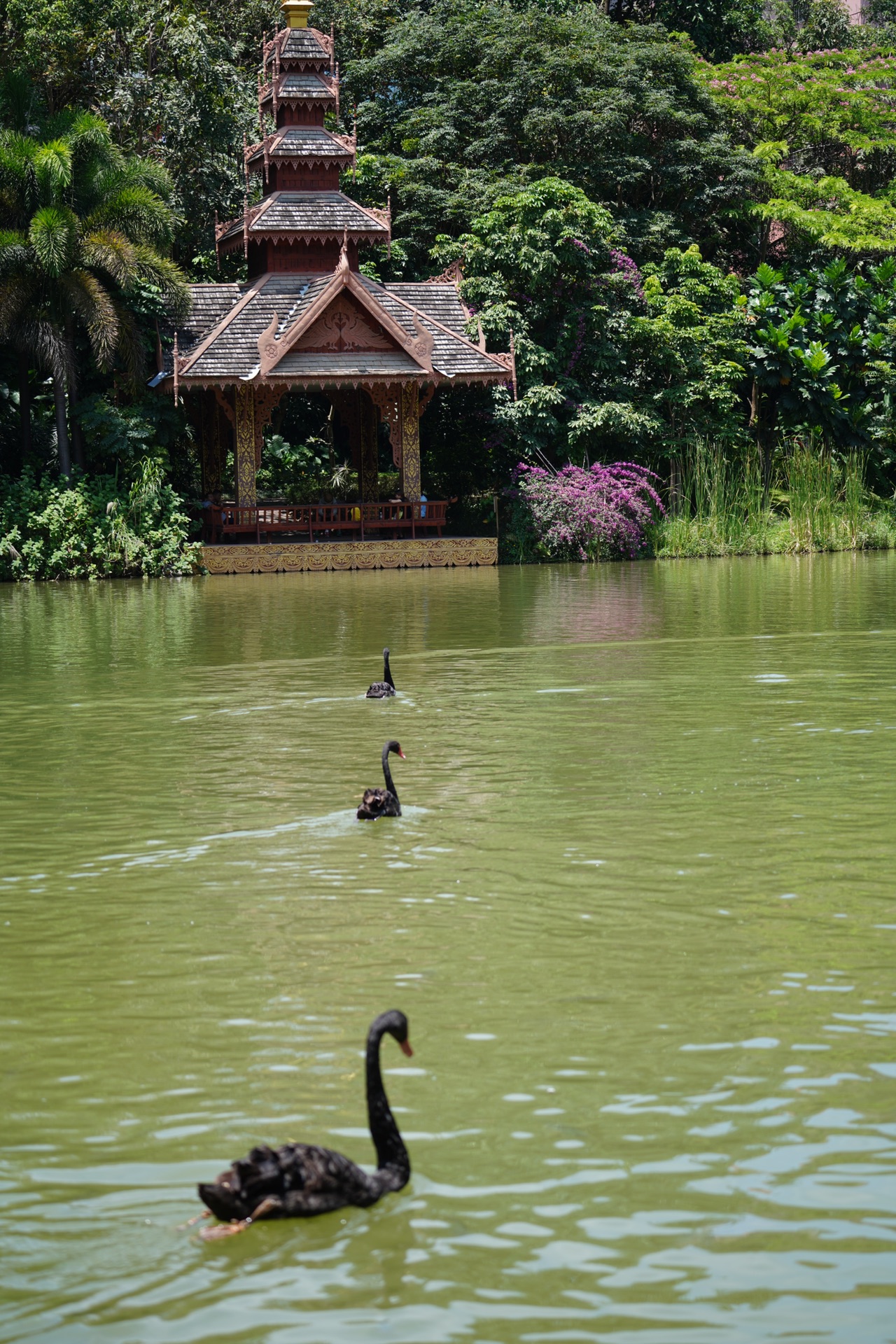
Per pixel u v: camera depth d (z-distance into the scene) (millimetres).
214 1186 5344
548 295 42969
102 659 21047
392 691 17172
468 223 45719
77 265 36156
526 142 47188
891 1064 6695
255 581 35781
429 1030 7117
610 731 14781
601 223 42562
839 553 42844
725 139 49188
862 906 8922
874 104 54500
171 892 9453
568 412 43281
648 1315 4836
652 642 22047
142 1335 4766
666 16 58000
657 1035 7027
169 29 43312
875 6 68812
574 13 51594
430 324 40781
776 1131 6066
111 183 37344
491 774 12773
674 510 43844
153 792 12336
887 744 13875
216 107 44656
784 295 47406
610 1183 5664
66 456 36906
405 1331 4773
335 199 41250
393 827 10992
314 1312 4879
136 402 38688
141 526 37281
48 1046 7043
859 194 51469
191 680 18719
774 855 10078
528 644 21984
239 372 38094
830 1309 4867
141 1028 7234
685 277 45688
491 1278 5066
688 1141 5992
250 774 12953
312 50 41344
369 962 8070
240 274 46188
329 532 42281
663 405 44875
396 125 49094
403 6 53281
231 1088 6559
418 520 40125
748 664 19438
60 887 9609
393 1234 5332
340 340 39156
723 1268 5102
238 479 39250
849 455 47000
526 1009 7371
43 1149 6023
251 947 8352
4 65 42688
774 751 13617
